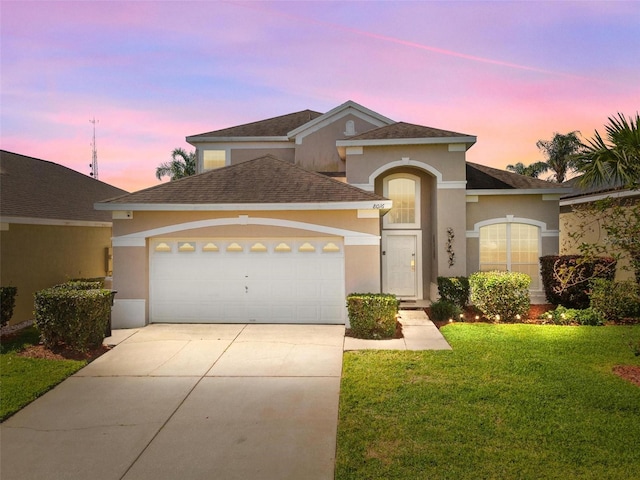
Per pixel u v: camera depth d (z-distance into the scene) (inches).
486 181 601.9
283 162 505.0
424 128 571.2
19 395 251.0
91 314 335.3
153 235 423.2
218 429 212.2
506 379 266.8
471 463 173.3
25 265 486.3
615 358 309.7
